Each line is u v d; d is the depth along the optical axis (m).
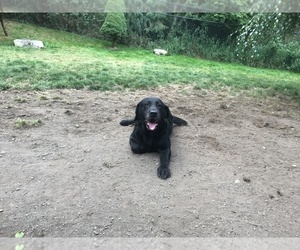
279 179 1.26
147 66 3.57
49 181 1.14
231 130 1.76
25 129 1.55
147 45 5.32
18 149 1.36
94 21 5.34
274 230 0.95
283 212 1.04
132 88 2.51
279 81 3.55
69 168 1.23
